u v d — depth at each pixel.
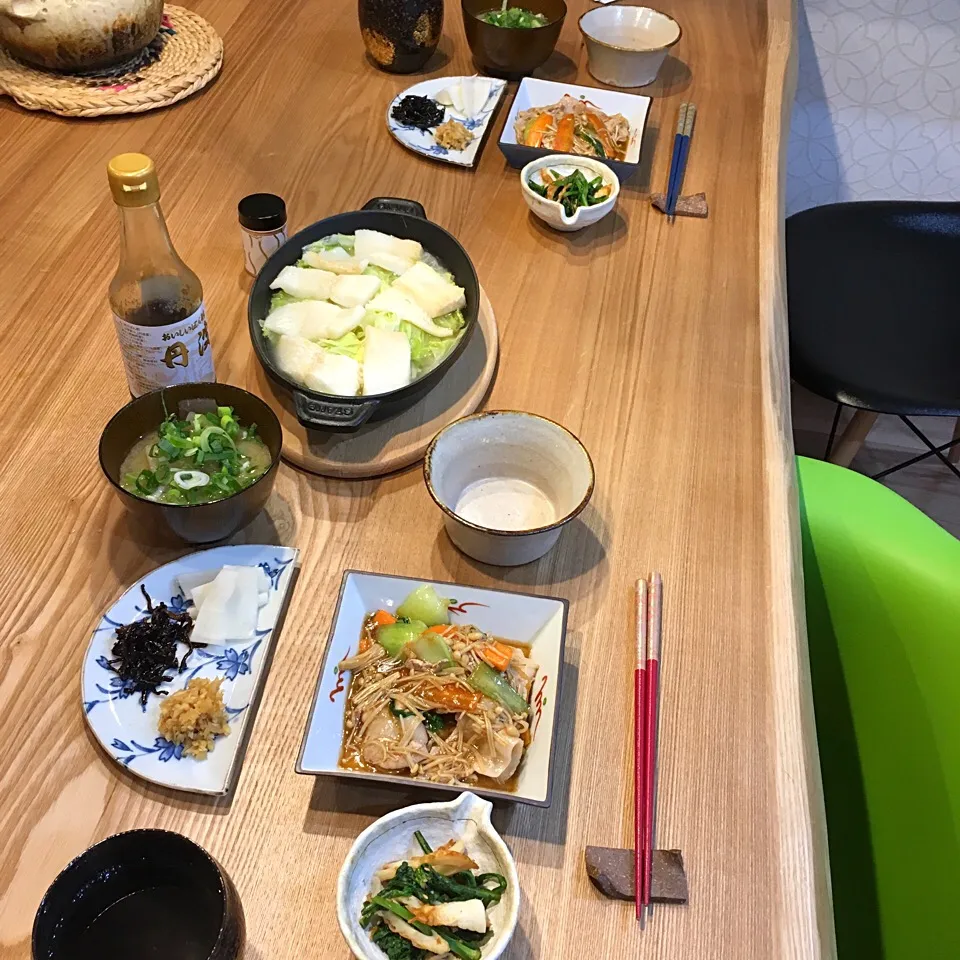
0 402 1.02
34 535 0.91
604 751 0.79
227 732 0.76
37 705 0.78
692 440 1.06
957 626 0.88
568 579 0.92
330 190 1.35
